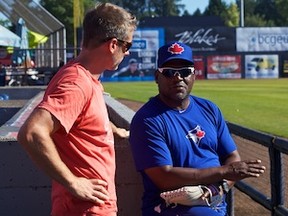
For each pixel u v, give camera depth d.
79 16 50.50
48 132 3.15
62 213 3.34
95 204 3.32
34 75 26.59
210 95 30.67
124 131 4.84
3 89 18.34
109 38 3.38
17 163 4.66
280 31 54.22
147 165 4.12
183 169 4.07
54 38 31.81
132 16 3.51
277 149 4.64
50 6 81.44
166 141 4.16
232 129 5.64
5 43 23.83
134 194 4.82
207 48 53.59
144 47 52.50
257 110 21.92
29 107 8.76
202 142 4.22
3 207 4.69
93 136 3.34
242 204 7.39
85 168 3.32
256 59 54.31
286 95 30.59
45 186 4.70
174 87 4.22
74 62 3.39
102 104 3.40
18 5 30.44
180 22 66.19
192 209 4.05
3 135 4.79
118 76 52.06
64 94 3.18
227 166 4.07
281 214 4.61
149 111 4.23
